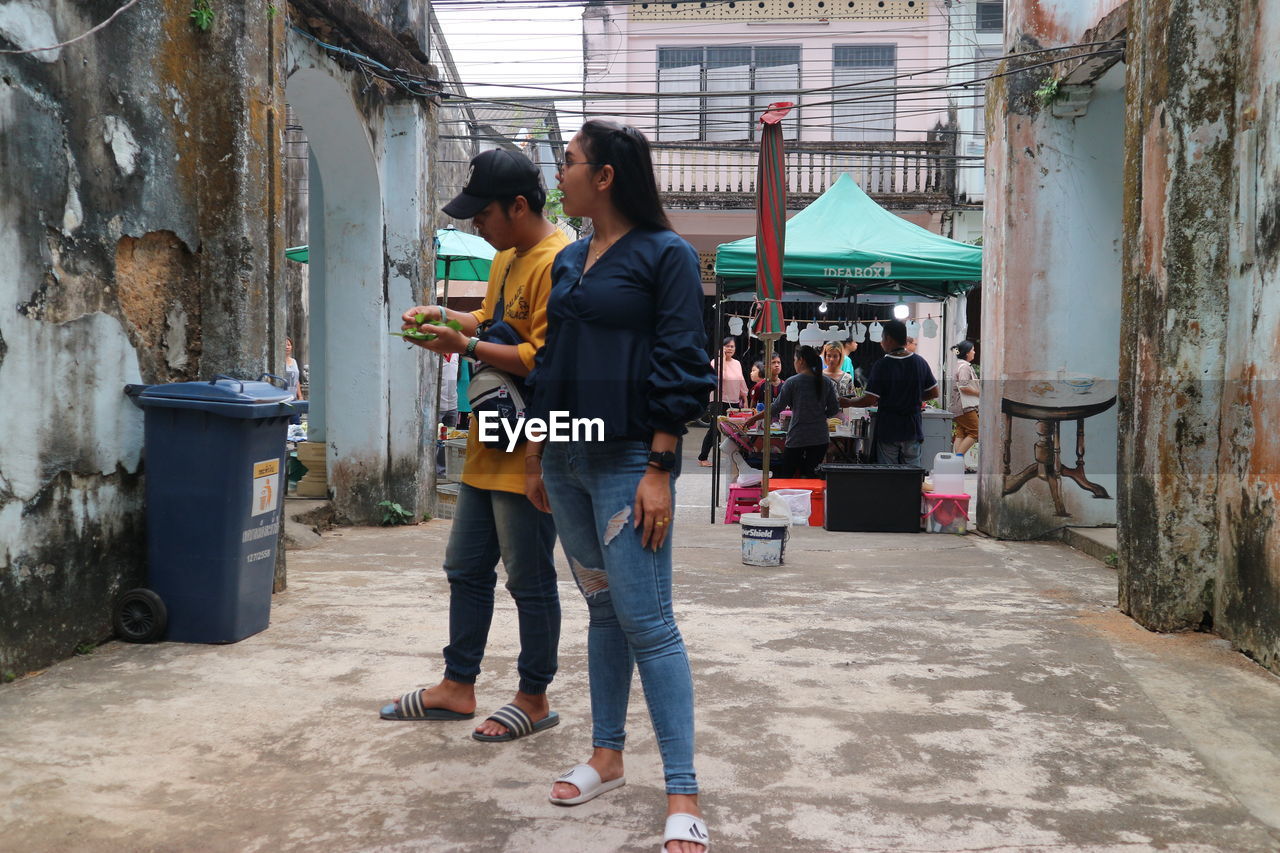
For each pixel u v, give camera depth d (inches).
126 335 171.0
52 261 153.3
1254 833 103.3
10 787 110.2
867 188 709.9
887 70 715.4
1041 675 157.6
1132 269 200.7
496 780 114.7
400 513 321.1
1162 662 165.9
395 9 315.0
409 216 317.7
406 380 323.6
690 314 96.8
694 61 726.5
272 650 165.3
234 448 165.6
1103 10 279.3
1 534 144.6
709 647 172.1
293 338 666.8
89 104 160.9
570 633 180.9
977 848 99.1
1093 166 299.9
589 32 725.9
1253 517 168.2
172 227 181.8
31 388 149.3
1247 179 173.8
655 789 112.8
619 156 100.8
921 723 135.0
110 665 155.6
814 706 141.3
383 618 187.8
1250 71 173.3
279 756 120.9
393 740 126.6
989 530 313.9
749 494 352.8
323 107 285.0
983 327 327.0
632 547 99.5
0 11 141.5
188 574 167.3
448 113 632.4
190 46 186.2
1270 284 164.4
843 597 215.3
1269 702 145.4
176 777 114.2
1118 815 107.1
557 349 101.9
